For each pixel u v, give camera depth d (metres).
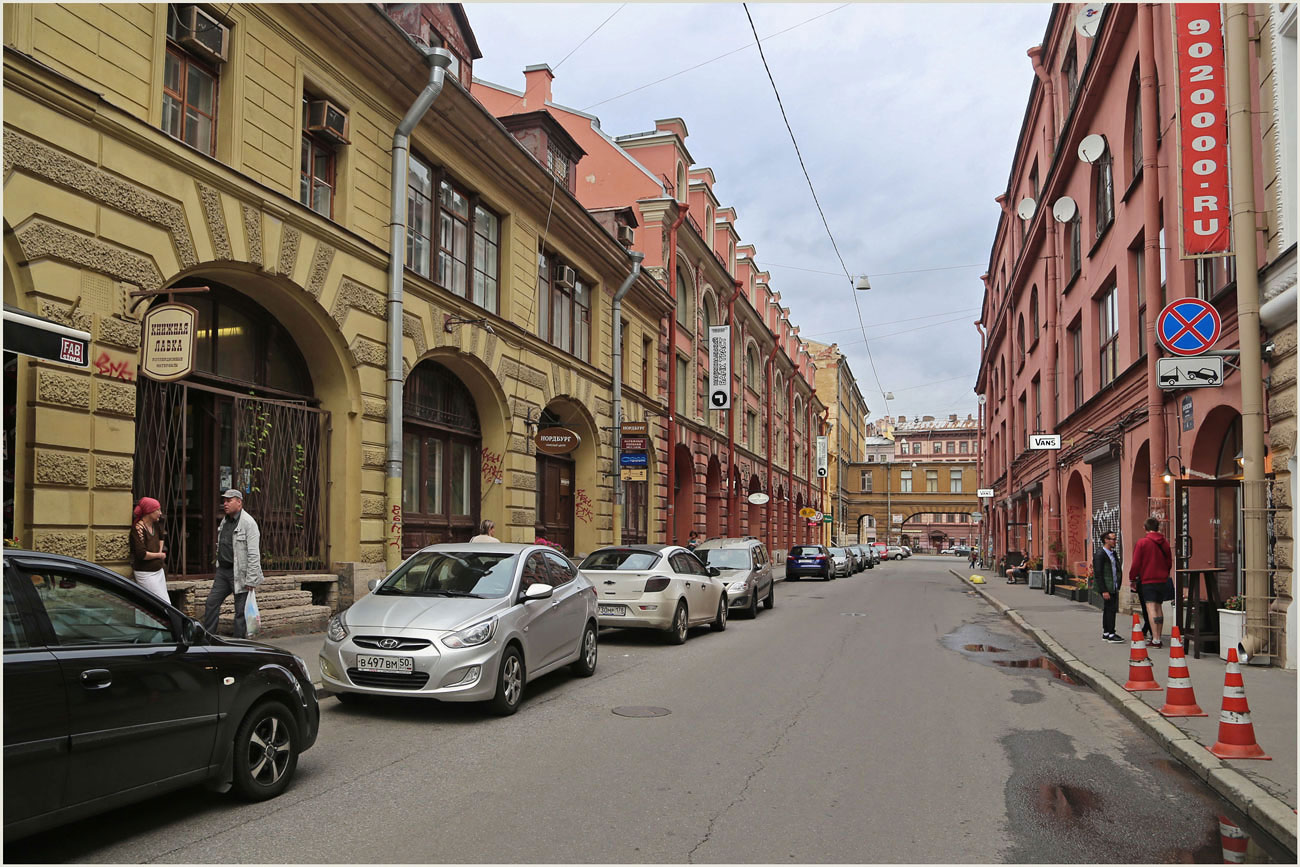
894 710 8.36
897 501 91.12
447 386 16.66
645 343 26.39
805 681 9.92
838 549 40.78
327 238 12.13
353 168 12.80
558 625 9.20
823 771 6.14
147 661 4.57
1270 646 10.05
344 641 7.67
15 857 4.32
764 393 42.44
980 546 54.84
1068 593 22.08
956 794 5.65
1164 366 10.62
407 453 15.37
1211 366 10.52
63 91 8.36
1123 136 16.83
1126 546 17.05
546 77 27.41
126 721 4.38
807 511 44.28
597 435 22.17
